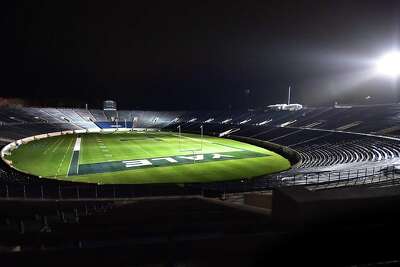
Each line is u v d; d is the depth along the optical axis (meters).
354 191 3.19
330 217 2.92
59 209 9.48
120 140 56.69
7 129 56.97
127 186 21.53
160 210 7.55
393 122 42.09
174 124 87.94
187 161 35.47
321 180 18.78
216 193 16.23
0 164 31.23
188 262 2.62
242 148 46.66
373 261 2.67
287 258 2.70
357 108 55.53
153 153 41.03
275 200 3.36
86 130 76.62
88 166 32.19
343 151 34.25
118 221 5.61
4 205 9.77
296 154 38.34
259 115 75.94
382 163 22.89
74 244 3.64
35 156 37.88
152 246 2.69
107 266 2.52
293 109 71.81
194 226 4.11
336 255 2.72
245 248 2.75
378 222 3.04
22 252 2.44
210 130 72.50
